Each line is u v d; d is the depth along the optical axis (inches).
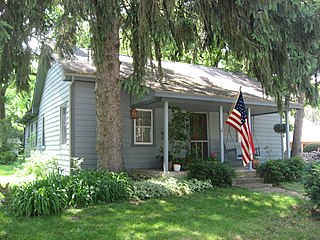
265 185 370.6
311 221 229.9
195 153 434.6
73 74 374.3
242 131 323.3
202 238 185.2
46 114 553.6
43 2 267.7
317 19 261.9
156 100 366.3
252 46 276.2
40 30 280.4
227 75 575.8
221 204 268.4
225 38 290.2
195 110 479.2
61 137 435.8
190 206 258.4
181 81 425.1
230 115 327.3
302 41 280.7
